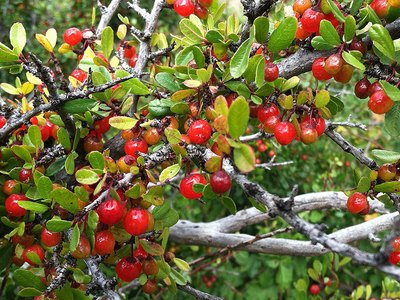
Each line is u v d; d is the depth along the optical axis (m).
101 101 0.13
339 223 0.40
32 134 0.13
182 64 0.14
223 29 0.15
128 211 0.11
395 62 0.12
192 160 0.12
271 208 0.09
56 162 0.14
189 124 0.12
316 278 0.27
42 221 0.13
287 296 0.39
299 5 0.13
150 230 0.13
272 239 0.23
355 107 0.44
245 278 0.42
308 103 0.12
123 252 0.13
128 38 0.39
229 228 0.25
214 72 0.13
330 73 0.12
